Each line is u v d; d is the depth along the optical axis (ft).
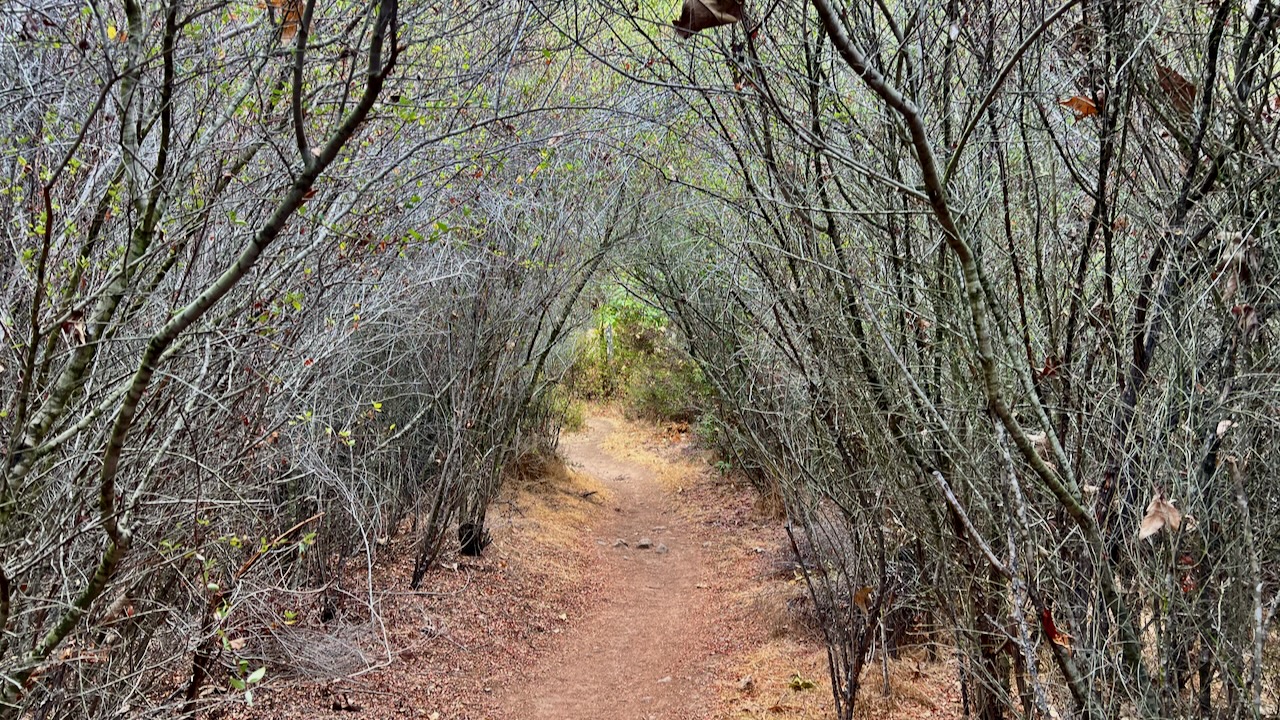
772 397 18.69
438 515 26.86
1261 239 8.99
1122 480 10.21
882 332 11.96
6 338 10.68
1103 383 10.61
